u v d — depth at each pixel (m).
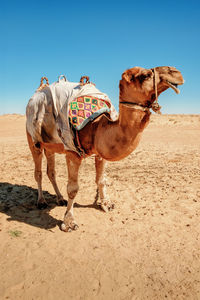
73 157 4.76
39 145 5.71
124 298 3.28
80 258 4.09
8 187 7.45
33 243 4.54
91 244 4.48
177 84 3.32
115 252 4.22
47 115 5.08
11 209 5.97
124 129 3.76
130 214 5.59
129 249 4.30
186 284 3.48
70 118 4.54
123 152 3.91
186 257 4.05
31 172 9.13
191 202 6.07
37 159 6.05
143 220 5.29
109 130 4.02
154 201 6.20
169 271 3.74
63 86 5.03
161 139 17.78
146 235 4.71
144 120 3.63
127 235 4.74
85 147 4.62
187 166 9.52
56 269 3.84
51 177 6.37
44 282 3.58
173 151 12.89
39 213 5.79
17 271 3.80
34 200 6.52
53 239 4.67
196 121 27.88
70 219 5.02
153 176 8.24
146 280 3.57
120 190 6.98
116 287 3.46
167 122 27.69
